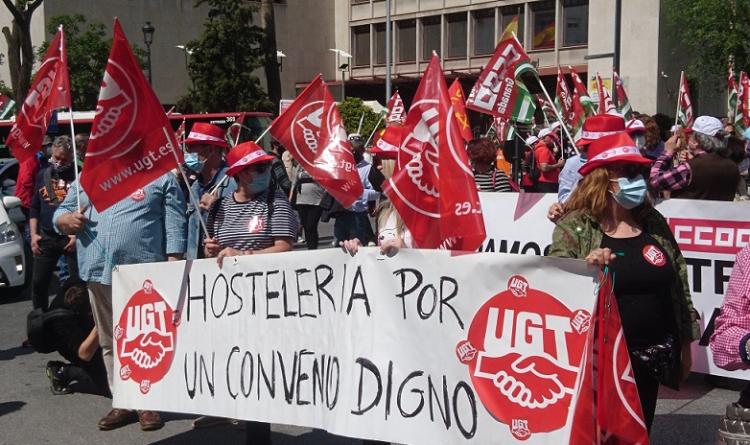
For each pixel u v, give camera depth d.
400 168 4.07
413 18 47.03
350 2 49.47
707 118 6.59
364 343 4.06
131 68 4.71
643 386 3.75
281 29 47.94
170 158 4.84
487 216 6.80
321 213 11.55
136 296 4.92
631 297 3.64
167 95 41.81
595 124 5.55
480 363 3.71
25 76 20.64
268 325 4.46
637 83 36.41
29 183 9.64
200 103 27.30
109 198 4.73
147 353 4.89
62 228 5.48
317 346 4.28
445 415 3.81
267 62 26.19
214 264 4.63
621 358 3.46
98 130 4.67
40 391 6.56
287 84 48.47
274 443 5.34
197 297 4.70
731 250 5.96
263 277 4.46
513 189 7.71
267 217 5.03
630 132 7.60
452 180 3.87
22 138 5.89
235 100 27.08
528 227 6.63
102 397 6.40
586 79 40.16
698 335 3.77
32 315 6.29
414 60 47.44
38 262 7.73
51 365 6.52
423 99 4.01
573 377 3.48
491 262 3.66
